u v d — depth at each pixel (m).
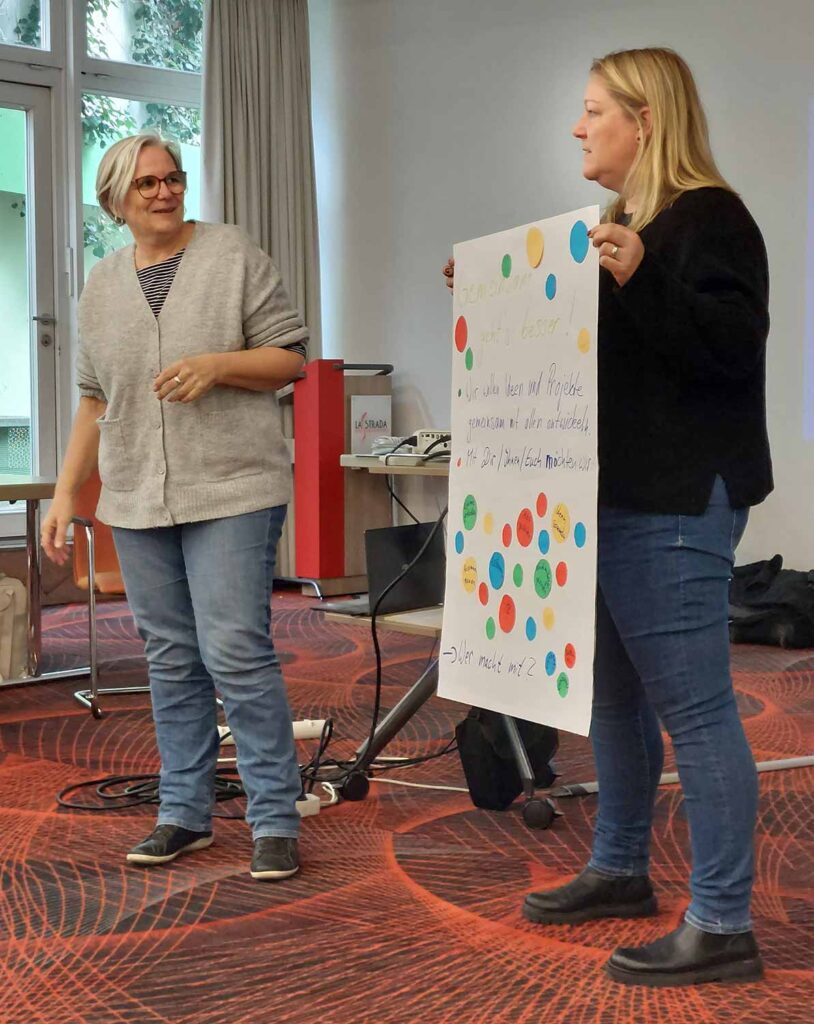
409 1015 1.90
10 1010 1.93
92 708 4.04
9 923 2.30
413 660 4.98
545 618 2.05
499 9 6.65
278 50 7.20
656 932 2.19
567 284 1.98
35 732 3.85
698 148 1.92
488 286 2.19
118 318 2.55
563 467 2.00
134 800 3.11
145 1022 1.88
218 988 2.00
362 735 3.77
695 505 1.87
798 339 5.65
